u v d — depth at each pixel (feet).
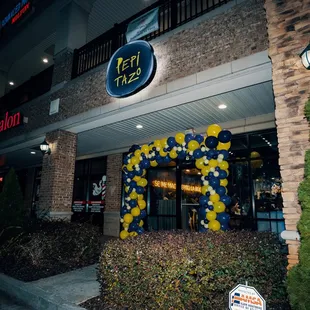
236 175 25.79
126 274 11.71
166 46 21.01
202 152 20.95
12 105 39.63
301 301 8.76
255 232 15.23
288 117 12.49
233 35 17.63
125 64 22.17
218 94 19.42
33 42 41.93
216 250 11.52
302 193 9.59
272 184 23.70
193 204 29.12
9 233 21.20
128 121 25.99
